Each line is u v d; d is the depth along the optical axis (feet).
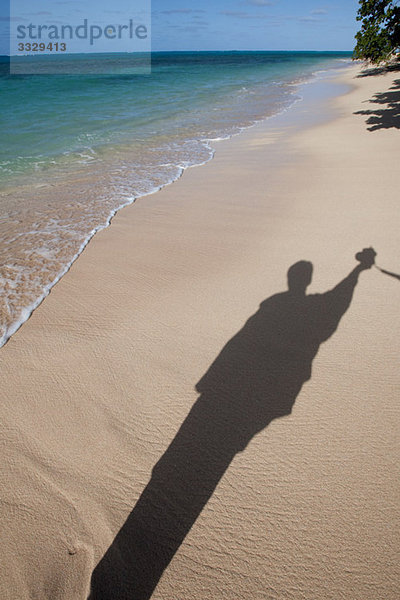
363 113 41.96
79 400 7.72
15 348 9.19
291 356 8.60
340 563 5.04
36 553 5.26
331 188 18.79
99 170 26.27
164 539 5.40
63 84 97.25
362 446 6.59
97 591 4.87
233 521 5.58
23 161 29.53
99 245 14.46
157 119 47.80
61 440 6.90
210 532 5.46
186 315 10.13
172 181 22.57
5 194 21.59
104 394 7.84
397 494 5.82
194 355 8.77
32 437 6.97
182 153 30.30
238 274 11.95
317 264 12.16
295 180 20.66
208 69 170.40
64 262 13.20
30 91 79.77
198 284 11.54
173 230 15.48
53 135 38.88
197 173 24.09
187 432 6.98
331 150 26.55
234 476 6.21
